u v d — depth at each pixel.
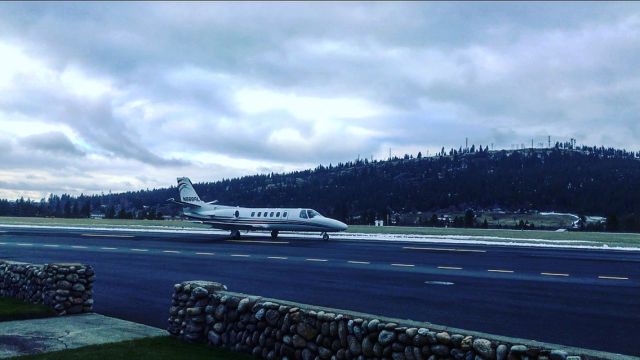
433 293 16.41
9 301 13.38
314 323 7.78
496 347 5.89
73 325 11.05
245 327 8.76
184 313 9.77
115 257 29.45
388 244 43.34
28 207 165.00
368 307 13.73
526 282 19.55
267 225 49.56
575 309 13.70
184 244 41.56
